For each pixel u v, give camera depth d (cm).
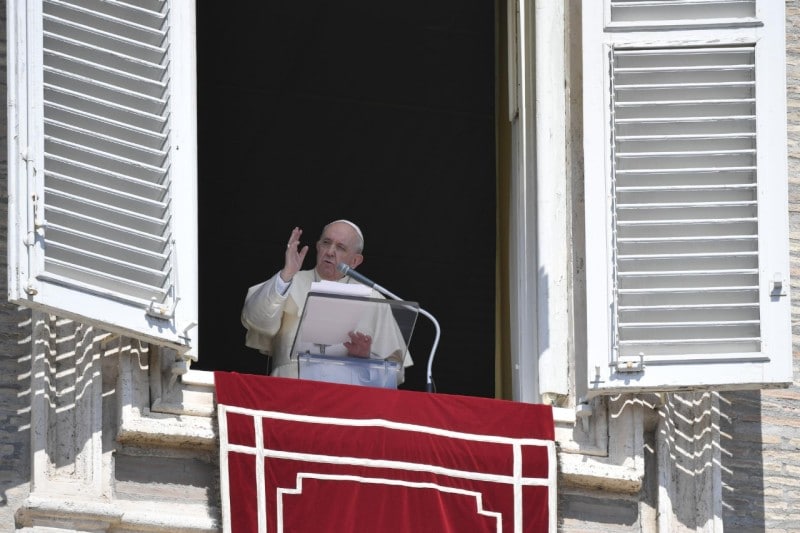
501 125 4606
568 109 4331
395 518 3962
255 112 5797
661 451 4134
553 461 4050
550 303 4222
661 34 4184
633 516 4116
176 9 4072
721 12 4212
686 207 4131
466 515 3994
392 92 5719
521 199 4369
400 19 5516
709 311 4091
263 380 4006
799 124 4450
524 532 4003
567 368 4200
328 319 4138
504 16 4647
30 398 3919
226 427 3947
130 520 3872
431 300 5975
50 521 3822
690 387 4059
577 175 4281
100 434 3919
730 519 4162
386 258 5975
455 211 5925
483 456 4031
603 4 4188
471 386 5934
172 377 3991
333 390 4025
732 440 4219
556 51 4359
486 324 5947
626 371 4050
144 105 4003
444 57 5612
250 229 6012
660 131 4156
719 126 4169
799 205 4394
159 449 3966
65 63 3947
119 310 3875
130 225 3934
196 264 3984
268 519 3912
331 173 5919
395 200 5938
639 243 4106
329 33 5581
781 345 4075
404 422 4025
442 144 5812
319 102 5766
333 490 3956
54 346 3962
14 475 3881
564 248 4259
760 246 4119
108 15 4012
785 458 4225
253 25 5575
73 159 3916
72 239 3875
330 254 4641
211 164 5906
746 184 4150
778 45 4197
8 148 3884
